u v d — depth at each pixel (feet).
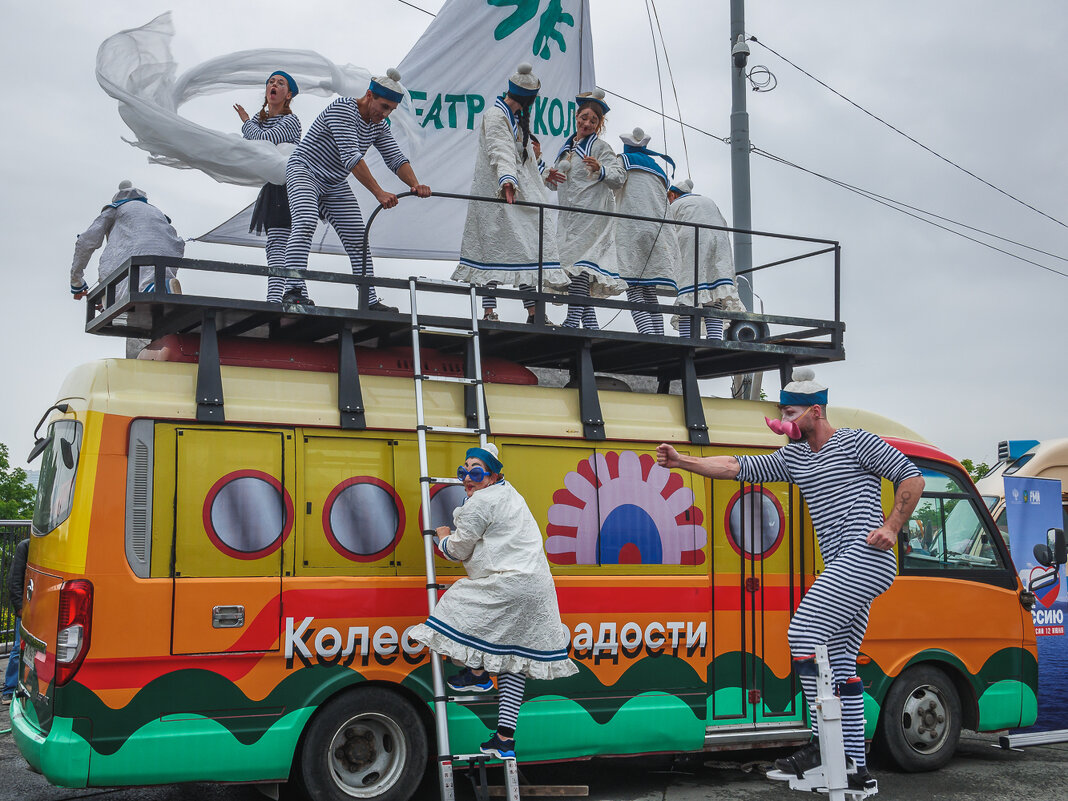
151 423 18.97
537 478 22.29
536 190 26.25
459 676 20.47
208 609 18.78
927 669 25.98
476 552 19.56
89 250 25.96
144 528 18.62
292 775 20.10
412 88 33.09
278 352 21.26
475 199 24.18
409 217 33.12
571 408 23.11
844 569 18.62
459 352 24.50
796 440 19.85
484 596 19.11
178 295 19.51
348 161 23.43
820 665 17.74
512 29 34.45
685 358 24.50
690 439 23.95
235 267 20.11
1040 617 28.60
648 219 24.90
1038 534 28.99
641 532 23.07
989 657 26.66
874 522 18.90
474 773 21.17
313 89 28.14
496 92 34.24
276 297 23.44
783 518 24.59
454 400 21.85
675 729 22.68
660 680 22.68
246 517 19.38
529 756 21.35
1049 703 28.40
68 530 18.45
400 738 20.27
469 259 25.95
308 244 23.48
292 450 19.99
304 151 23.62
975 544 26.96
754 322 25.62
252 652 19.04
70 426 19.54
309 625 19.54
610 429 23.16
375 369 22.06
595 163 26.96
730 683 23.52
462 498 21.50
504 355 25.91
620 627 22.41
